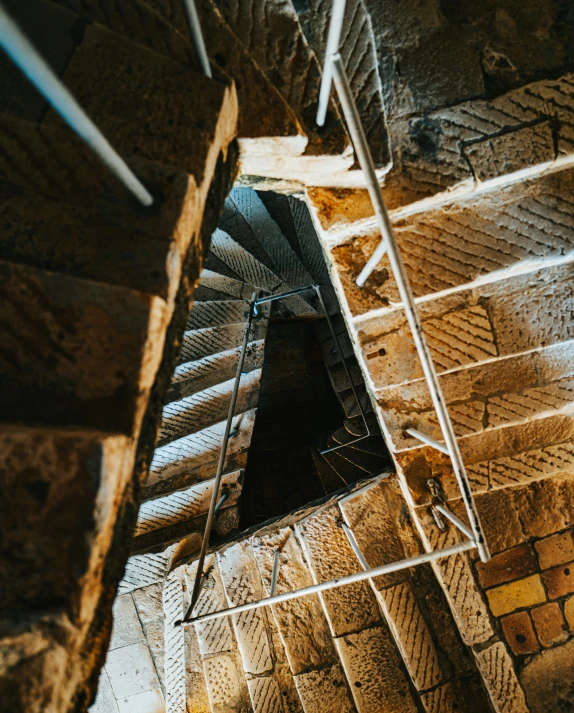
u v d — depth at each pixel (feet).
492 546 8.15
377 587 8.66
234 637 9.62
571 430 7.93
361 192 6.86
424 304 7.44
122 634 10.89
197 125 4.31
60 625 2.87
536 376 7.57
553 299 7.26
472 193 6.93
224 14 5.43
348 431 13.35
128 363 3.50
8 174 3.74
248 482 15.06
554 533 8.10
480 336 7.41
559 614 7.94
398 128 6.82
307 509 9.89
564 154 6.55
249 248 13.28
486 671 7.95
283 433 15.42
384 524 9.01
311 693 8.73
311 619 9.12
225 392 12.02
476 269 7.06
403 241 7.12
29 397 3.28
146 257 3.81
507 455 8.07
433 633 8.47
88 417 3.35
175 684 9.82
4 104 3.89
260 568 9.45
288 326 15.52
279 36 5.43
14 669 2.68
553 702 7.72
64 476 3.05
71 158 3.85
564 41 6.82
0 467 2.94
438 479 8.16
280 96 5.16
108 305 3.51
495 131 6.68
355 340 7.82
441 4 7.04
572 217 6.86
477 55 6.88
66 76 4.18
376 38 7.06
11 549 2.90
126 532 3.81
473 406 7.72
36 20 4.21
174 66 4.39
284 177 6.33
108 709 10.94
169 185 4.00
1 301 3.33
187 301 4.63
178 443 11.70
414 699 8.41
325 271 13.75
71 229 3.75
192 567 10.08
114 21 4.46
